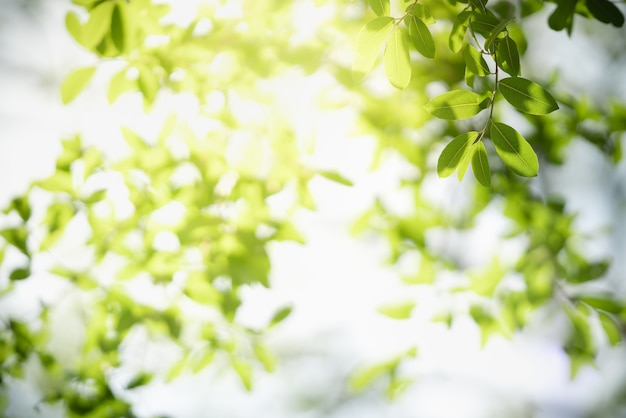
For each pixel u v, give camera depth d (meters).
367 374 1.67
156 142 1.46
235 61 1.46
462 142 1.28
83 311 1.57
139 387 1.58
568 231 1.67
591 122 1.64
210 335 1.56
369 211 1.66
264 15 1.44
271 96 1.48
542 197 1.70
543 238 1.66
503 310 1.64
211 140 1.47
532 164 1.26
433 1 1.46
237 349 1.58
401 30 1.27
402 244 1.67
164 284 1.50
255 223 1.48
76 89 1.38
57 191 1.48
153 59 1.41
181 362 1.57
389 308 1.62
